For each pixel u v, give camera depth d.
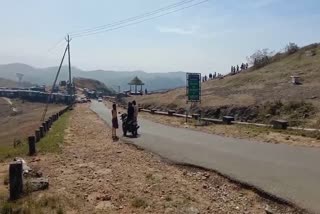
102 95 108.94
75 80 159.00
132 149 17.86
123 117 23.67
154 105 49.44
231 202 9.78
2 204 9.32
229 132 22.78
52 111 74.62
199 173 12.69
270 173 11.91
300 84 34.53
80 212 8.95
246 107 30.44
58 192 10.43
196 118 31.97
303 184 10.56
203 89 47.41
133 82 93.75
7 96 125.88
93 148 18.27
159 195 10.27
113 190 10.77
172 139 20.72
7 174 12.73
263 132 21.62
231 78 51.62
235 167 12.91
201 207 9.35
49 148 17.89
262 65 57.69
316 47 52.22
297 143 17.75
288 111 26.42
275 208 9.20
